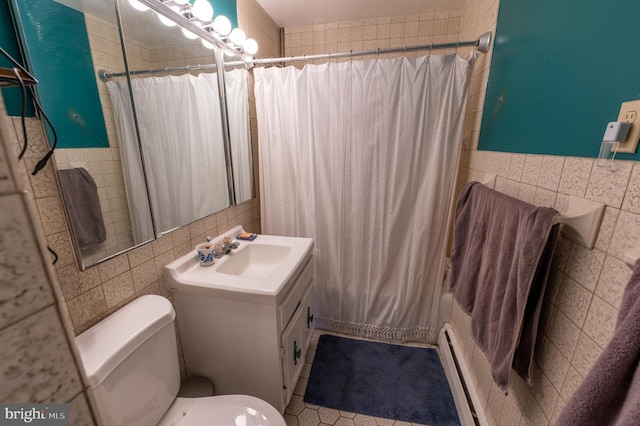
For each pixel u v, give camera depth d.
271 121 1.65
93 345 0.75
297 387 1.47
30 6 0.66
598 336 0.63
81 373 0.27
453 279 1.26
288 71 1.56
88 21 0.79
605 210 0.62
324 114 1.56
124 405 0.75
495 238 0.94
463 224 1.22
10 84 0.57
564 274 0.76
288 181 1.73
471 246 1.12
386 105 1.46
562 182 0.77
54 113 0.72
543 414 0.80
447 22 2.01
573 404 0.50
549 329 0.81
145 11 0.98
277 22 2.14
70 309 0.78
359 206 1.63
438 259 1.66
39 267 0.23
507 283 0.85
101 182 0.85
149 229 1.04
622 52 0.57
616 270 0.59
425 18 2.03
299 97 1.58
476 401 1.22
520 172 1.00
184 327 1.18
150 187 1.04
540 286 0.77
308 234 1.77
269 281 1.09
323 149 1.61
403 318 1.75
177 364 0.97
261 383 1.17
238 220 1.67
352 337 1.84
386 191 1.58
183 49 1.17
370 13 2.00
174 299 1.15
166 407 0.92
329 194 1.66
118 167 0.91
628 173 0.56
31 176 0.68
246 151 1.71
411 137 1.47
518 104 1.03
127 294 0.96
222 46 1.39
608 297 0.61
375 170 1.57
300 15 2.01
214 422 0.90
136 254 0.99
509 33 1.13
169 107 1.13
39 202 0.70
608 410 0.47
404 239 1.65
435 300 1.72
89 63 0.80
